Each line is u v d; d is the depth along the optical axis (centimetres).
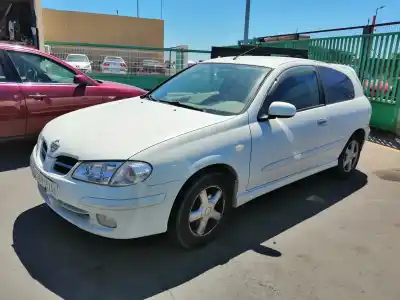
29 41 1188
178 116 324
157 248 307
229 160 304
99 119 328
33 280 260
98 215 261
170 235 292
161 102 385
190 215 291
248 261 296
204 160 285
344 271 290
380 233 354
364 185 482
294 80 392
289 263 297
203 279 271
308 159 405
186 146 279
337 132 441
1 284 253
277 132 351
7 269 270
